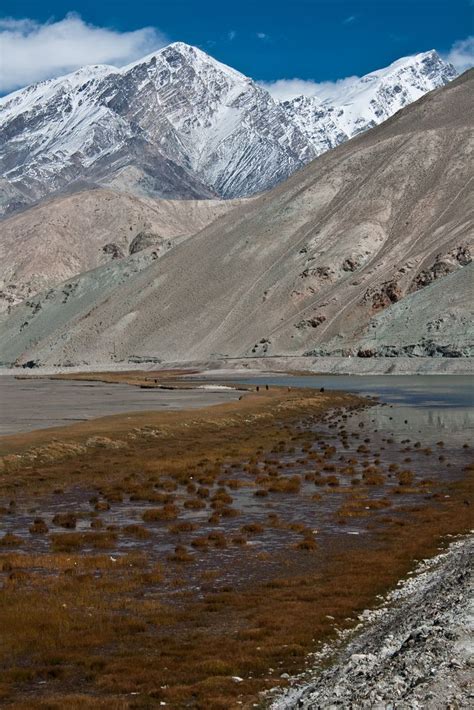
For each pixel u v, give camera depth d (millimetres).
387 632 16844
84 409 85312
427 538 27531
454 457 49938
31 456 48875
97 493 38719
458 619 15664
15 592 21656
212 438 62219
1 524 31453
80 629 18672
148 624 19031
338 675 14430
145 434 61281
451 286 191750
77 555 26062
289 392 110812
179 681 15461
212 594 21328
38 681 15797
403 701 12008
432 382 138125
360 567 23844
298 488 39281
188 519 32156
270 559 25234
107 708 14078
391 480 41750
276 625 18641
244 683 15180
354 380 150250
